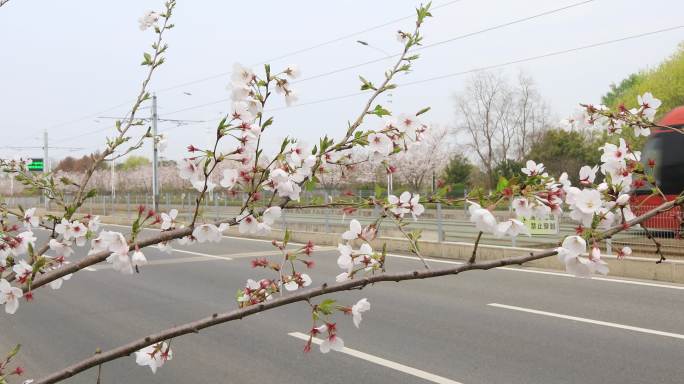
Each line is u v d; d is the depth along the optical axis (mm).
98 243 1787
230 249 14664
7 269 2244
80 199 2334
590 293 8031
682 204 1570
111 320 7012
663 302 7395
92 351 5746
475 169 47094
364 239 1893
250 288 2076
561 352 5297
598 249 1479
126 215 28844
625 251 1767
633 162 1744
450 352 5359
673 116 13180
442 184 1841
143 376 4926
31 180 2322
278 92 1773
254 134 1640
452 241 13570
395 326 6336
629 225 1555
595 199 1479
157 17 2453
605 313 6828
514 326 6273
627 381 4516
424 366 4980
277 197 1812
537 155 38344
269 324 6508
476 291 8289
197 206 1724
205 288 9102
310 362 5176
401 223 1841
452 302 7555
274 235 17594
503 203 1577
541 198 1520
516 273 9898
